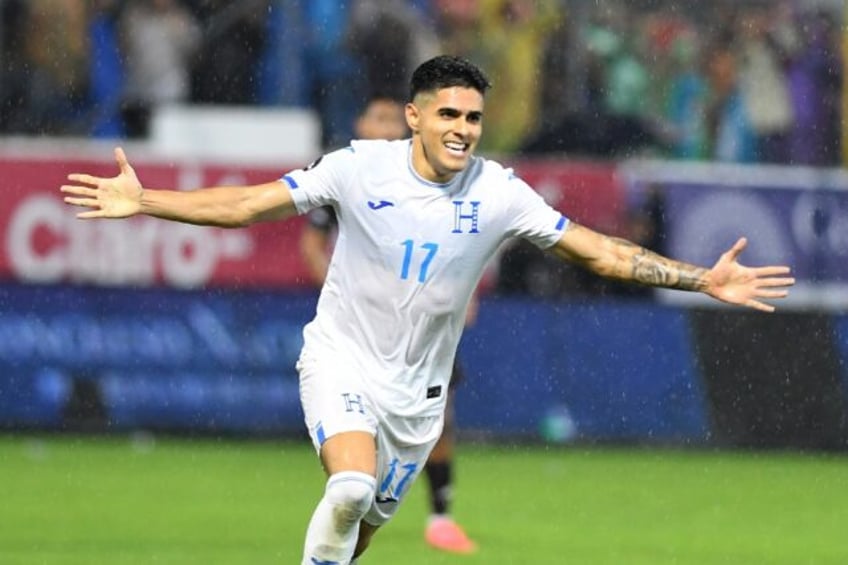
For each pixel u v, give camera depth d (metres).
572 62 47.41
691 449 41.44
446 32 47.50
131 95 46.44
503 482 35.78
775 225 42.25
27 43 45.91
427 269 18.92
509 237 19.45
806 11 48.38
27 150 40.56
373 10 46.84
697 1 48.28
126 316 40.84
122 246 40.78
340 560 18.70
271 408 41.06
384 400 19.11
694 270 19.23
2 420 40.56
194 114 43.56
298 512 31.00
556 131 46.50
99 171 40.81
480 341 41.31
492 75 47.31
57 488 33.31
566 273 41.53
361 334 19.19
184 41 46.69
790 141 48.09
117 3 46.44
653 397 41.56
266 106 46.66
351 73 46.56
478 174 19.11
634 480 36.59
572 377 41.44
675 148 47.28
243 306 41.03
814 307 42.03
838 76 48.22
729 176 42.25
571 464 38.78
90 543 27.08
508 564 26.12
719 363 41.66
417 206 18.86
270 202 18.75
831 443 41.66
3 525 28.80
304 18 46.69
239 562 25.55
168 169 40.91
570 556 26.98
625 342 41.56
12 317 40.56
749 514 32.34
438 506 27.62
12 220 40.53
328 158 19.08
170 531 28.47
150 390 40.91
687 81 47.69
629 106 47.31
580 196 41.94
